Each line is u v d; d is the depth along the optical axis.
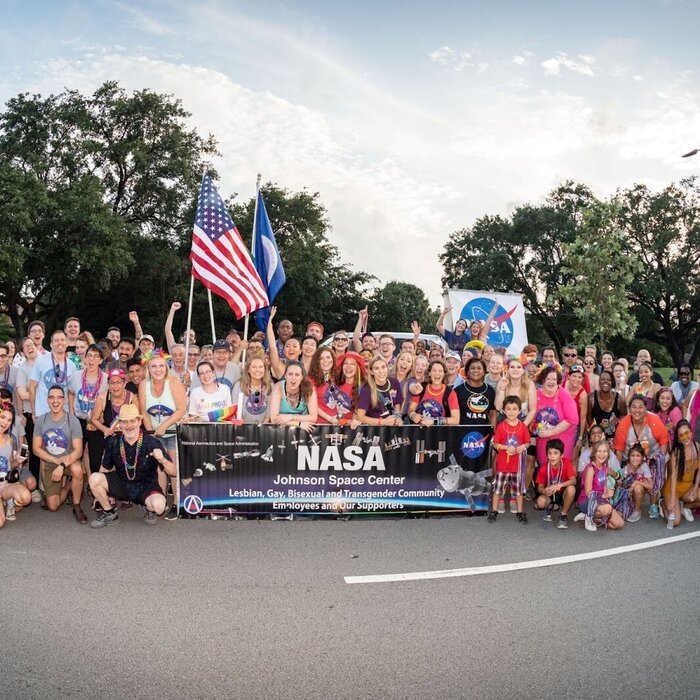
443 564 6.33
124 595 5.39
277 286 11.35
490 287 42.56
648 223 40.16
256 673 4.25
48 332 32.50
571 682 4.24
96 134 33.53
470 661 4.47
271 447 7.77
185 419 7.91
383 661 4.44
